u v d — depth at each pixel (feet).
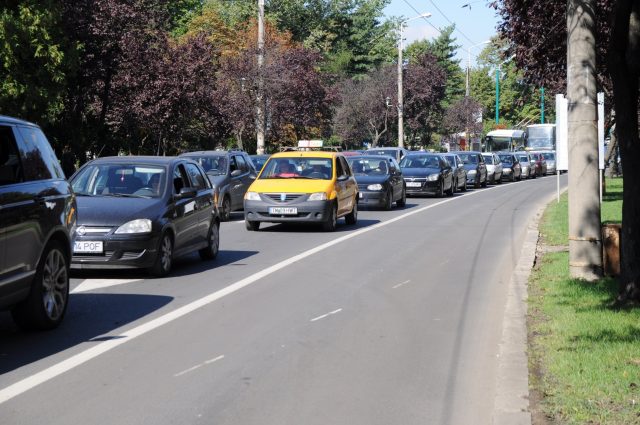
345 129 352.49
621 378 32.27
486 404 31.76
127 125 180.96
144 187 66.90
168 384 34.32
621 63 47.52
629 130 47.03
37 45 146.61
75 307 51.08
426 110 367.45
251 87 221.25
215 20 312.91
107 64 162.71
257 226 101.60
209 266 69.97
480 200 161.07
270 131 232.73
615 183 193.26
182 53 181.57
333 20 447.42
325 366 37.27
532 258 69.72
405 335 43.55
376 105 348.59
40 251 42.39
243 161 127.65
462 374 35.99
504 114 552.82
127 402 31.83
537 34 107.14
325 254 77.66
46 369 36.50
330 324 46.26
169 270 64.80
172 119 181.27
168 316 48.21
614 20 47.39
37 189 42.86
